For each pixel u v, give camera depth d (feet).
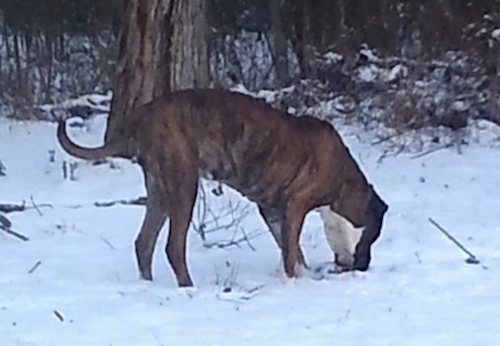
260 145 37.14
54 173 59.41
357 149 65.98
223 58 90.43
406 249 41.70
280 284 36.76
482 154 63.57
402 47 81.61
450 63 76.79
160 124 36.45
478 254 40.81
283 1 89.76
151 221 37.29
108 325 31.30
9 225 45.01
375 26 83.15
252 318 31.99
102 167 59.52
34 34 92.89
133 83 62.13
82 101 82.48
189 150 36.47
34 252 41.63
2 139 71.51
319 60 82.17
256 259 40.73
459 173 58.23
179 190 36.35
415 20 81.35
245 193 37.86
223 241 43.09
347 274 38.11
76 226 46.29
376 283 36.70
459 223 46.32
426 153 64.08
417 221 46.73
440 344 28.53
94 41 93.81
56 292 35.47
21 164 62.49
